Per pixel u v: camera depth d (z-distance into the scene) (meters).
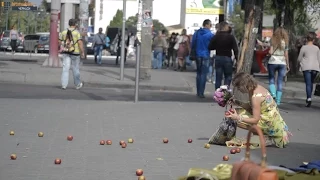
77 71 20.42
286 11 27.83
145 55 24.02
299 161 9.39
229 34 17.77
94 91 20.30
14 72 24.88
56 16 28.70
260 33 31.16
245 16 18.75
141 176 7.73
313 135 12.10
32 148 9.80
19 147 9.85
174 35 38.22
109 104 15.84
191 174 7.49
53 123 12.35
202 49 18.80
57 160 8.70
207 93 21.58
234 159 9.37
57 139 10.63
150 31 23.97
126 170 8.42
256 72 30.73
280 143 10.45
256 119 10.08
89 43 57.53
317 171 7.68
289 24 28.11
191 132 11.78
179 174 8.23
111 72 27.72
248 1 18.59
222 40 17.70
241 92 10.18
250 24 18.58
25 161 8.84
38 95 18.12
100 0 88.69
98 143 10.38
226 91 10.55
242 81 10.12
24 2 54.84
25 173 8.09
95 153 9.54
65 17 39.09
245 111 10.36
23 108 14.48
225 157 9.26
